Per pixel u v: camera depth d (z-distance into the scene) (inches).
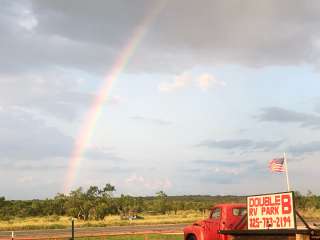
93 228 1973.4
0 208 3607.3
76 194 3021.7
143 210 3850.9
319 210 2824.8
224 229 703.1
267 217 573.0
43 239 1293.1
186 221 2397.9
